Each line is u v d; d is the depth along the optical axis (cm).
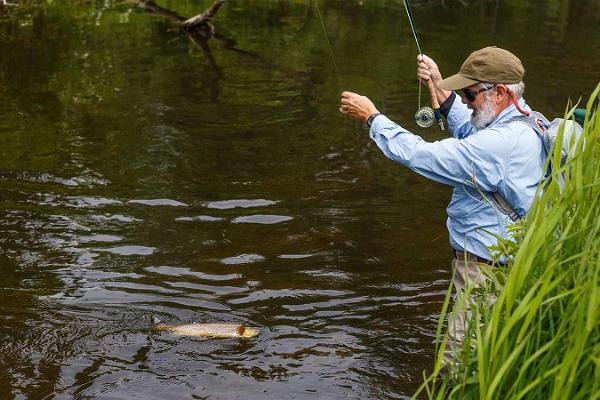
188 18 1395
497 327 269
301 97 970
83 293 495
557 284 263
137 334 448
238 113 904
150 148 779
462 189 374
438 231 605
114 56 1133
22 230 585
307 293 504
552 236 274
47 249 556
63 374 410
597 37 1327
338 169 737
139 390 398
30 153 751
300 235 592
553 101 954
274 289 508
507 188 361
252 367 420
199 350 435
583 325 242
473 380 283
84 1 1462
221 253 557
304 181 704
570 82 1038
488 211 368
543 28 1395
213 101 946
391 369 421
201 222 610
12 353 426
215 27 1346
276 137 826
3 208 623
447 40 1284
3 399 387
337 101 955
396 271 539
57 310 472
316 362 426
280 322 468
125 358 425
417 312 484
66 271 524
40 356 425
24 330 448
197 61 1127
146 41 1235
